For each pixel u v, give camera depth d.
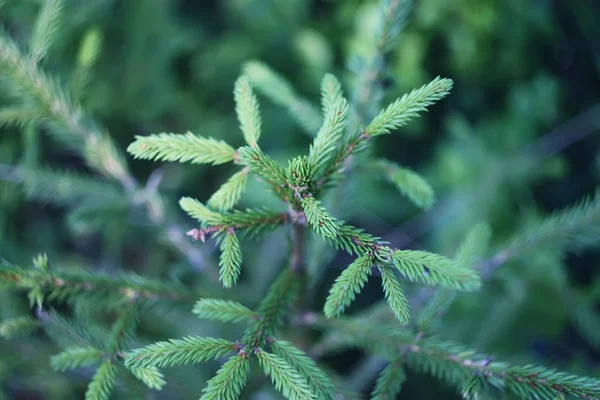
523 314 0.82
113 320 0.81
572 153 1.05
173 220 0.75
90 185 0.75
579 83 1.05
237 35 1.09
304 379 0.57
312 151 0.58
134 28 0.99
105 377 0.61
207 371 0.78
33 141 0.75
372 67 0.69
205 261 0.74
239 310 0.61
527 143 1.02
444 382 0.84
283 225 0.61
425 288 0.74
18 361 0.74
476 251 0.69
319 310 0.94
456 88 1.05
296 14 1.08
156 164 1.02
